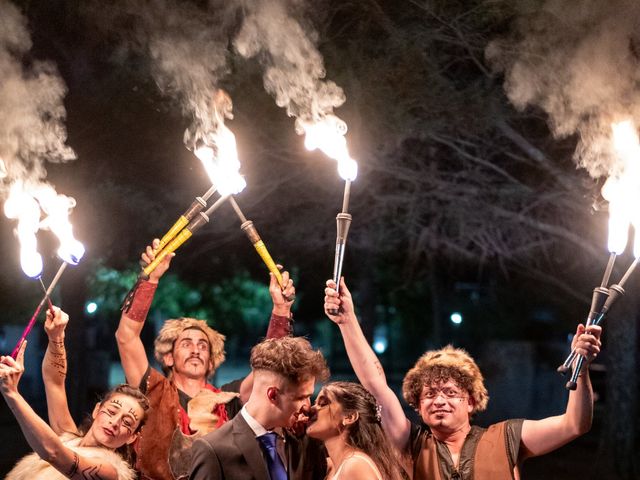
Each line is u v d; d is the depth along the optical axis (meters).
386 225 13.04
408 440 4.37
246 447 3.57
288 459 3.71
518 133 10.90
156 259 4.73
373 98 9.78
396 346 30.73
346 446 3.72
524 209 11.43
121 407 4.32
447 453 4.28
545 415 16.94
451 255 13.23
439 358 4.41
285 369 3.59
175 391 4.98
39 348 20.20
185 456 4.86
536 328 24.03
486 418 16.84
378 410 3.79
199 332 5.40
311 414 3.73
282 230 13.08
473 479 4.21
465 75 10.38
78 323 13.55
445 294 23.22
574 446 14.48
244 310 25.77
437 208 12.02
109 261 13.13
